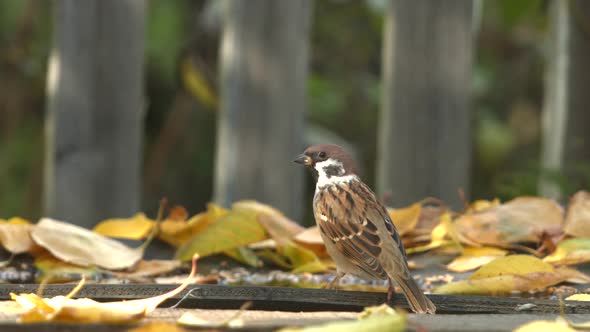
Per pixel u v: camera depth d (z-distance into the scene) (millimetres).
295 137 10258
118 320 4562
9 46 16344
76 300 5418
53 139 10297
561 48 12203
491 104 18859
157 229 8141
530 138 18594
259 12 10094
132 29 10328
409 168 10219
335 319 5105
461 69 10203
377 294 6160
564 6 12117
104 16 10242
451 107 10203
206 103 14672
